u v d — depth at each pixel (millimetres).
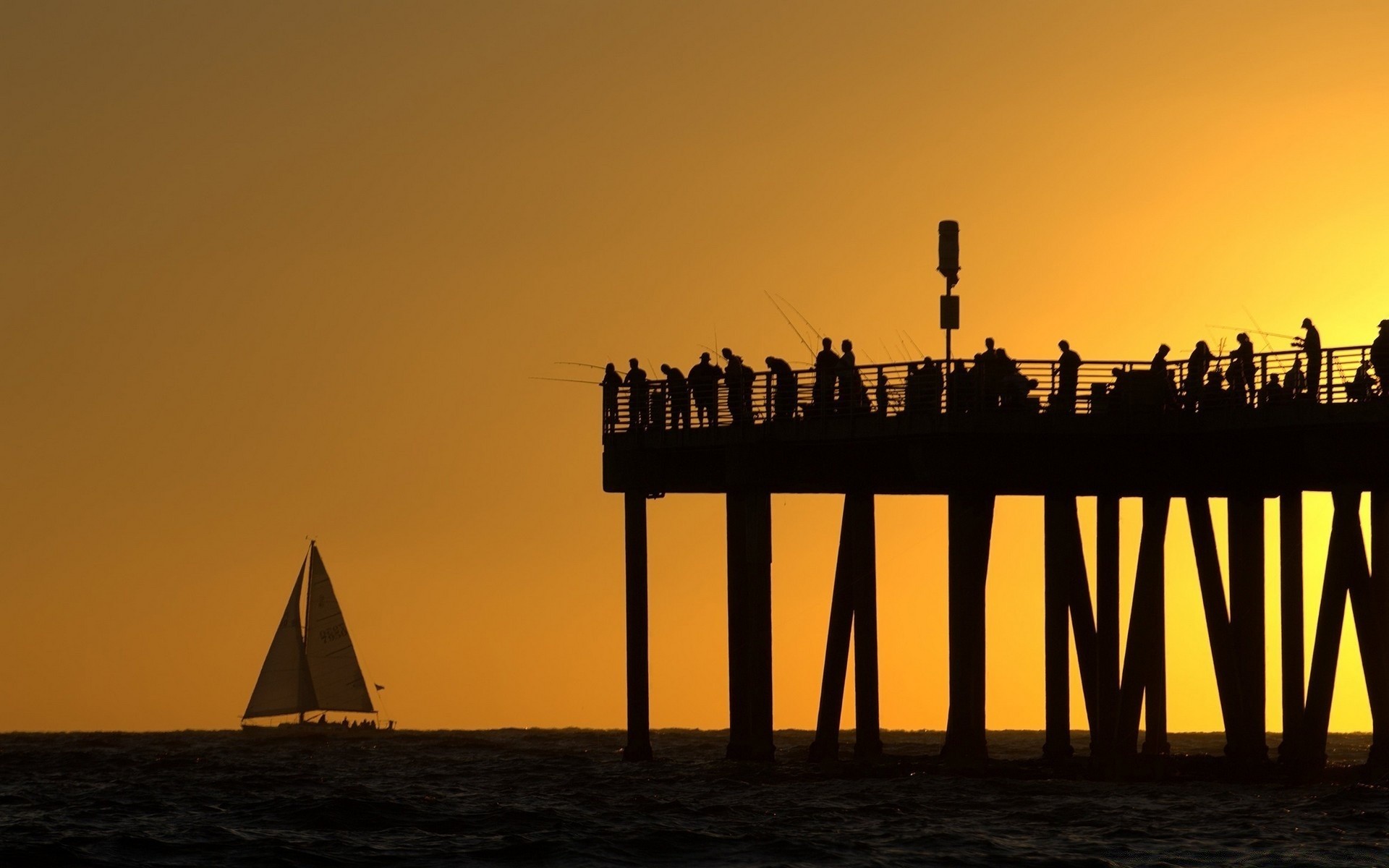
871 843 141875
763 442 177375
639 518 191625
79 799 175625
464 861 138125
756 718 184375
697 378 182625
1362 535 162000
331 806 162625
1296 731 175625
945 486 185375
